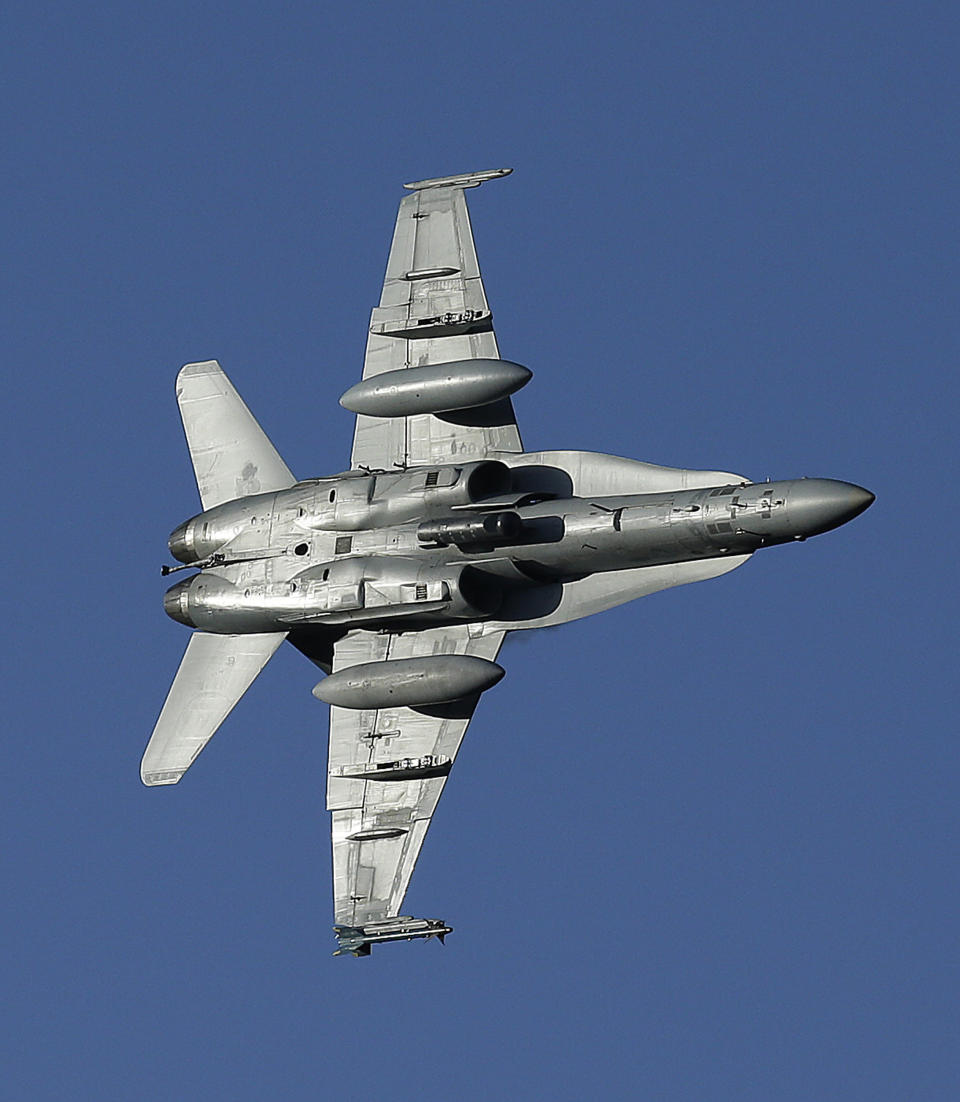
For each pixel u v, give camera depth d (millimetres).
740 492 101438
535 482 107375
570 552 103812
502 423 108688
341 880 103375
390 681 103312
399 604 104562
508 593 106625
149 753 109188
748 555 103125
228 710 108875
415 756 104188
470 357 110375
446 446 109438
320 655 110438
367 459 110875
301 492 109875
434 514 105438
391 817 103812
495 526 102688
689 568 104250
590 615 105500
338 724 105938
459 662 102438
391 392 108250
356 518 106875
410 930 101125
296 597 107062
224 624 109625
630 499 103562
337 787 104938
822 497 99750
